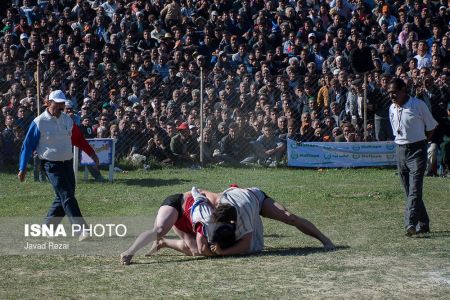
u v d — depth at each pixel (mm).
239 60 27656
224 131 23516
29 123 22500
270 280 10305
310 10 30266
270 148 23594
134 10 29438
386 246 12531
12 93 23094
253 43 28578
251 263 11305
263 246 12414
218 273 10719
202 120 23297
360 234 13656
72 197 13398
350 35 29203
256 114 23781
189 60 27312
